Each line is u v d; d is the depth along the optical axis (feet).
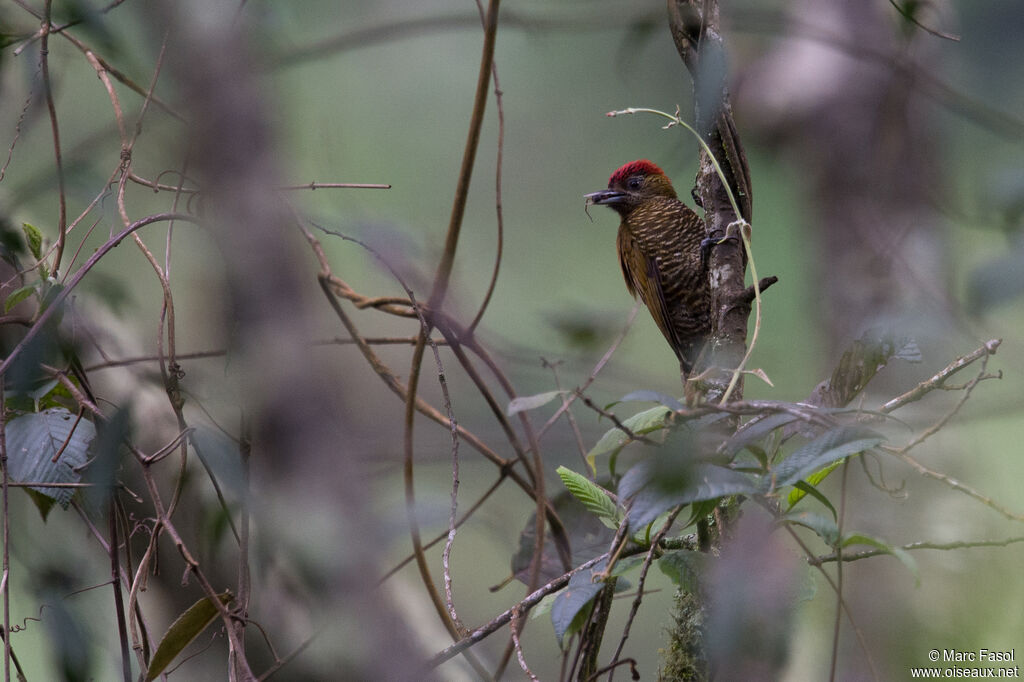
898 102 34.30
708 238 17.03
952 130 33.30
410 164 40.27
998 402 23.94
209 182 16.46
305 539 15.46
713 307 16.87
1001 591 26.27
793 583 12.65
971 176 30.01
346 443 16.42
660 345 38.29
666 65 40.50
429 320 17.66
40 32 18.43
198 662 20.15
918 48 29.35
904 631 25.45
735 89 39.09
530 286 40.81
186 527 19.85
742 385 16.24
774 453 13.98
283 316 16.47
